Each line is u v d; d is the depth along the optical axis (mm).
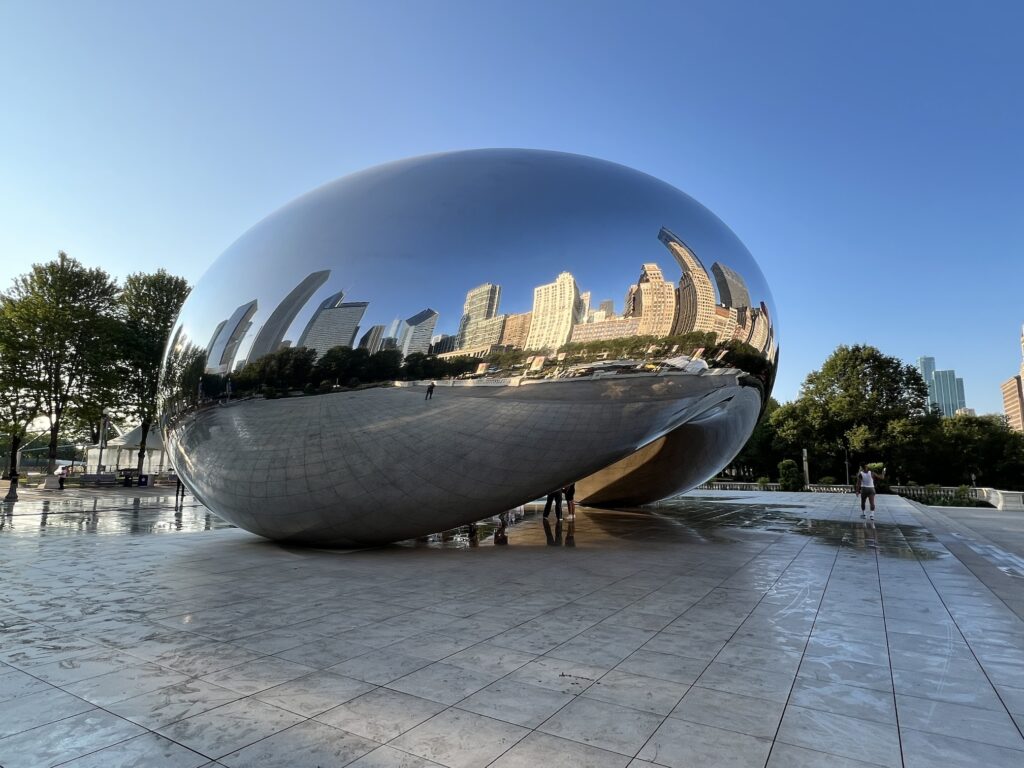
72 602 5512
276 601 5551
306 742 2863
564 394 6871
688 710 3209
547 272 6836
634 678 3672
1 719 3105
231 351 7117
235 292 7387
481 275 6750
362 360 6633
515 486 7598
